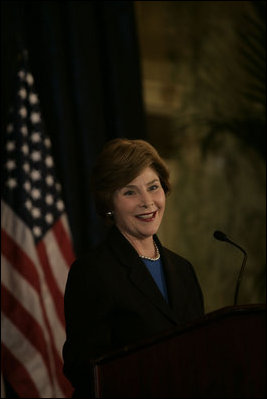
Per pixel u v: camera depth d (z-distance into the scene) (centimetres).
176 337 272
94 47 845
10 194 727
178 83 989
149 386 275
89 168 816
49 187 760
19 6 778
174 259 415
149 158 385
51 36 807
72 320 366
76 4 834
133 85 873
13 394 712
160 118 970
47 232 750
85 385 350
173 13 997
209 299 997
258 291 944
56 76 805
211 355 266
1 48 752
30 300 707
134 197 384
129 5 881
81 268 376
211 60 1012
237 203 1014
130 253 384
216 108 1000
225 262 1007
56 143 806
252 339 261
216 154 1010
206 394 264
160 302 375
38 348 705
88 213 812
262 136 909
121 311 366
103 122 843
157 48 976
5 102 744
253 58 959
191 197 995
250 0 963
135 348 279
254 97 906
